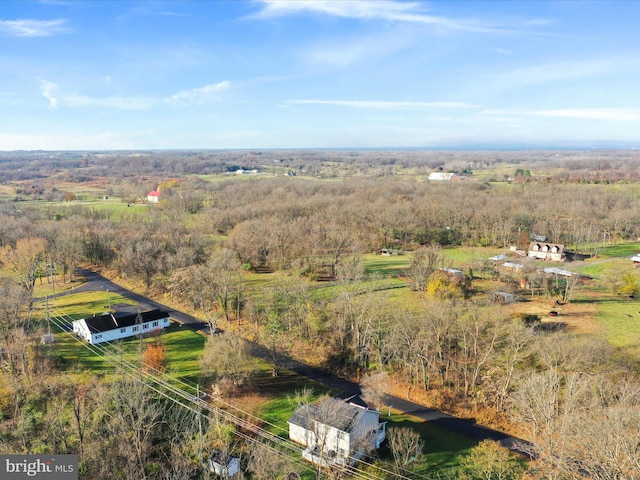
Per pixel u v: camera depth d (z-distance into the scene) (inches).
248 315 3447.3
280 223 5226.4
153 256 4446.4
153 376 2522.1
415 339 2588.6
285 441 2062.0
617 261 4817.9
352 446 1900.8
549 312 3260.3
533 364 2404.0
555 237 5644.7
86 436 1859.0
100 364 2716.5
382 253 5408.5
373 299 3260.3
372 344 2795.3
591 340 2598.4
